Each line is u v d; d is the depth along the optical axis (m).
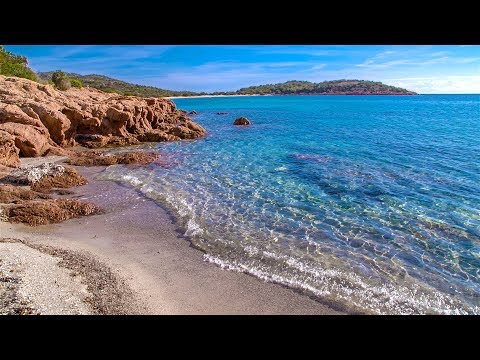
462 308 8.27
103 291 8.55
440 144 29.95
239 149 29.19
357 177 19.47
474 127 43.31
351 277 9.63
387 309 8.17
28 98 30.45
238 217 14.12
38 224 13.29
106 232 12.74
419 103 118.75
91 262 10.22
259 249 11.37
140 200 16.20
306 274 9.79
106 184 18.83
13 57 56.25
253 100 151.25
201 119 57.34
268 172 21.06
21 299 7.45
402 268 10.12
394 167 21.61
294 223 13.45
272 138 35.06
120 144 32.28
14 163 21.64
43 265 9.50
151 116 39.97
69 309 7.46
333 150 27.88
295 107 93.94
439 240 11.80
